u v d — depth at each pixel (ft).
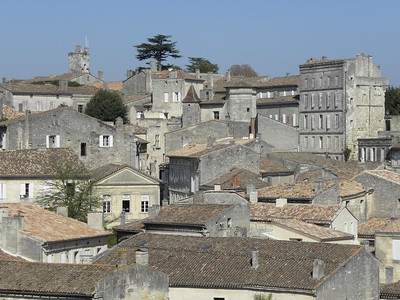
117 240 366.63
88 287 245.86
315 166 553.23
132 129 638.94
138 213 489.26
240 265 290.15
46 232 325.83
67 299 246.06
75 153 511.81
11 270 260.21
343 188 433.07
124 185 487.20
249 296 280.51
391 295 311.88
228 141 579.48
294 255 291.79
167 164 589.73
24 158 477.36
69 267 257.14
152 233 329.52
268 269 285.84
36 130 545.85
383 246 373.81
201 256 298.56
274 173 537.65
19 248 314.76
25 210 346.95
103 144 558.97
